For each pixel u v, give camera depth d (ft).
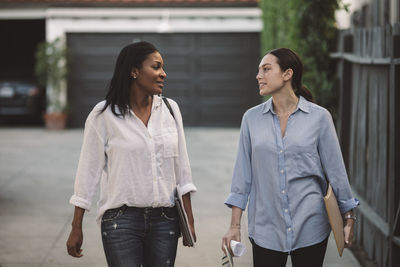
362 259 17.16
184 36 51.88
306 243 10.06
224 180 29.01
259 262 10.36
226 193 26.13
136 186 10.06
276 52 10.28
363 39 18.21
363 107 18.56
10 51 64.54
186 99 52.65
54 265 16.65
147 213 10.19
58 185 27.86
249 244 18.52
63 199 24.95
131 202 10.08
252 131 10.33
